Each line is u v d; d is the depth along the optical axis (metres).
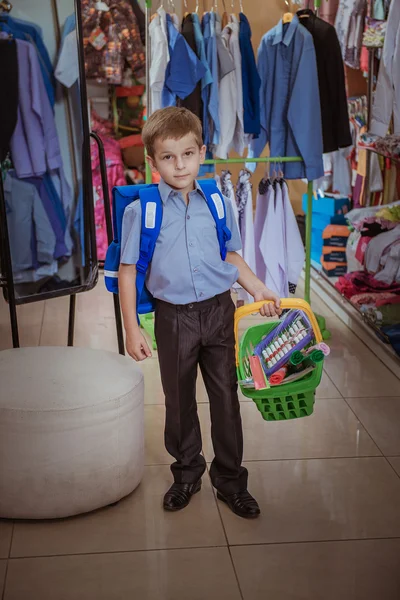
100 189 5.40
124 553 2.25
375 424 3.10
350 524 2.41
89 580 2.13
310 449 2.89
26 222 2.75
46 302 4.57
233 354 2.38
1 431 2.29
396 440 2.96
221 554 2.25
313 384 2.31
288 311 2.70
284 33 3.82
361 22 4.51
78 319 4.32
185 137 2.16
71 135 2.82
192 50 3.64
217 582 2.13
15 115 2.65
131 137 5.57
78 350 2.69
